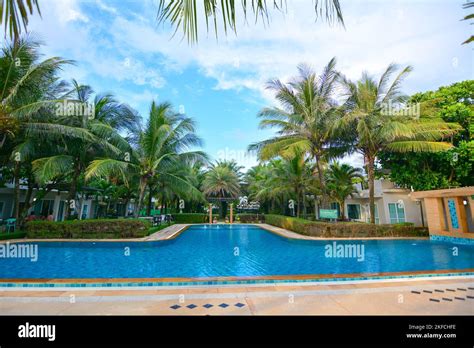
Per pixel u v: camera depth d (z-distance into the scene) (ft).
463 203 34.83
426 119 40.19
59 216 62.03
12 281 14.99
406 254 28.45
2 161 36.73
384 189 53.11
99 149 42.19
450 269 20.42
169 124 46.55
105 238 35.63
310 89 41.83
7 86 29.91
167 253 29.78
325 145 45.44
